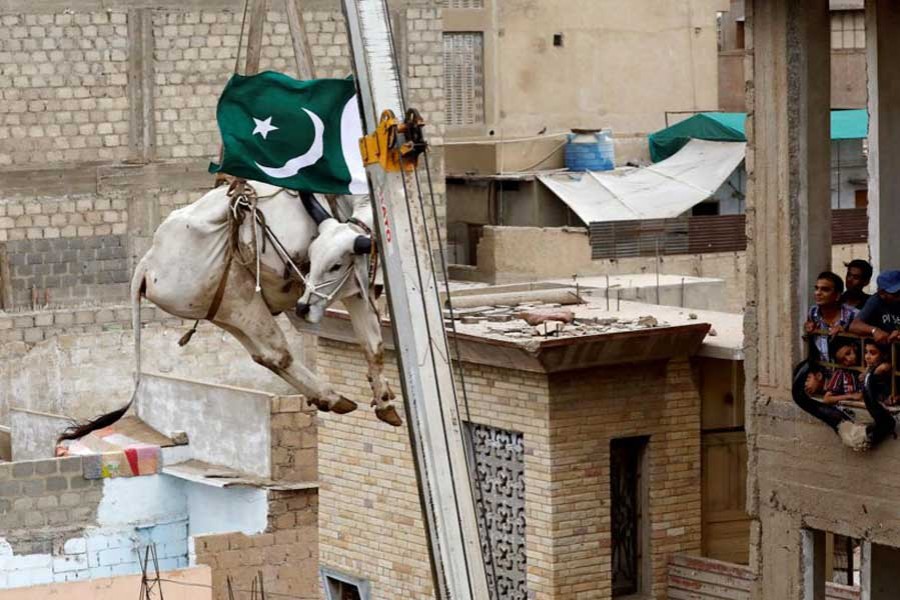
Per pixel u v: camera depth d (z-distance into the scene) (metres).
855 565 28.97
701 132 51.47
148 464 35.81
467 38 51.72
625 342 26.17
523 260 46.16
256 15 18.64
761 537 21.61
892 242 22.03
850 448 20.44
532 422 26.45
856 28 52.28
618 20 53.44
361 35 13.42
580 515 26.55
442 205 47.84
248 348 14.55
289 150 14.45
